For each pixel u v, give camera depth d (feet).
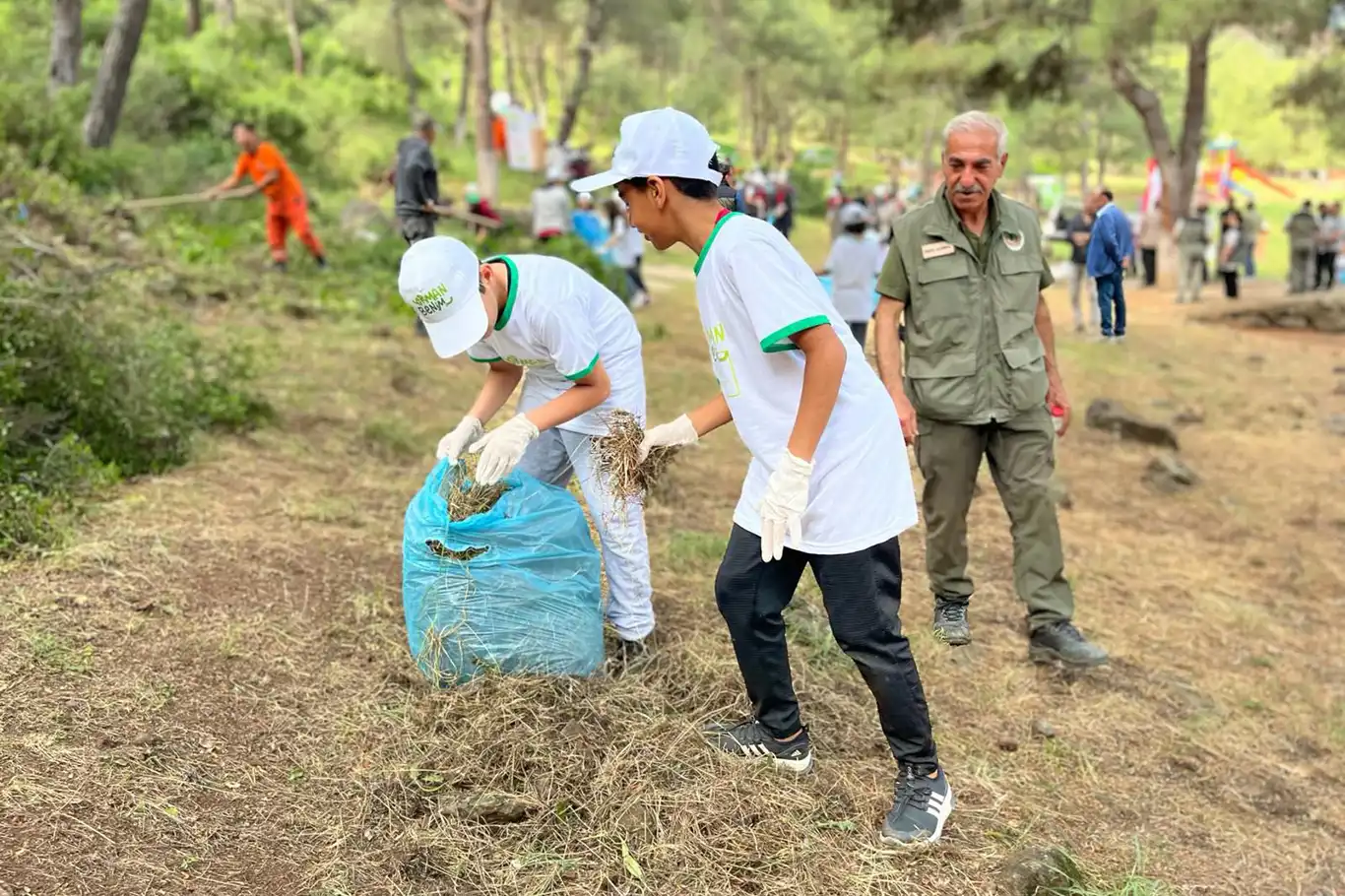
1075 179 206.28
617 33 108.27
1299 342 43.57
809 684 11.34
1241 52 210.18
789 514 7.89
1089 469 23.82
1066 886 8.68
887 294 12.30
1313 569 18.72
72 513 12.82
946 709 11.78
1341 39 62.28
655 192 8.17
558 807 8.76
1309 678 14.55
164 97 56.95
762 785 9.37
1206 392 32.48
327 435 18.44
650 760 9.38
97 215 29.35
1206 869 9.74
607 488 10.64
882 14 68.33
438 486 10.41
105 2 77.82
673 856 8.43
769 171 136.26
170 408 16.11
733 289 8.05
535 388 10.80
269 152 33.22
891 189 117.91
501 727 9.53
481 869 8.11
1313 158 227.61
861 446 8.32
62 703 9.21
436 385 23.47
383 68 110.42
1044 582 12.94
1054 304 51.65
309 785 8.84
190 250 31.04
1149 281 57.52
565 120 86.43
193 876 7.66
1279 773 11.94
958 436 12.21
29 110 39.04
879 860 8.79
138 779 8.49
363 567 12.85
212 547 12.63
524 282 9.84
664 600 13.00
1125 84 61.11
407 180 27.30
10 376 13.98
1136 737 11.94
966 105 73.77
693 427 9.60
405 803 8.71
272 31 108.78
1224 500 22.47
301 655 10.69
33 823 7.80
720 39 149.18
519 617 10.11
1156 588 17.02
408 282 9.09
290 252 35.86
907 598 14.62
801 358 8.27
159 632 10.60
